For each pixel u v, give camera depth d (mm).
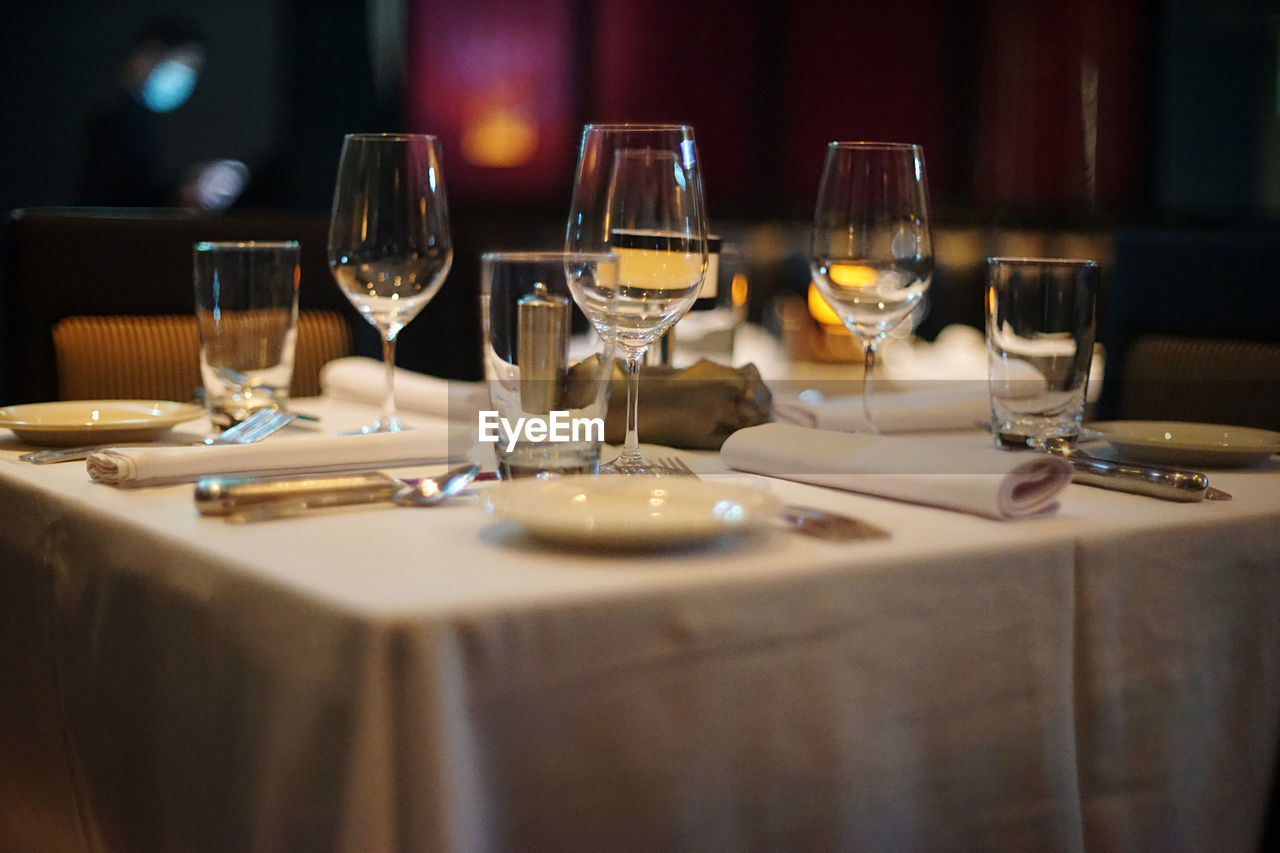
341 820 659
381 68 5578
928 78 4656
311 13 5742
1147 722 910
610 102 4867
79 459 1136
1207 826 960
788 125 4793
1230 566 939
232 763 760
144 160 6285
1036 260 1143
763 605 744
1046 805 866
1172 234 2031
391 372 1232
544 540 808
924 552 799
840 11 4668
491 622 666
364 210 1189
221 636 765
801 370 2361
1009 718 845
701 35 4781
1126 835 913
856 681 780
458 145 5082
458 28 5004
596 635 696
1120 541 879
